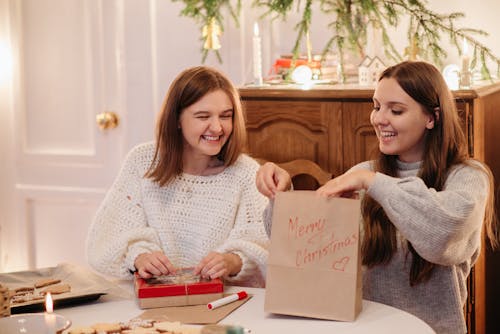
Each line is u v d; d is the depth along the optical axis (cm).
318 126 278
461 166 197
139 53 368
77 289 192
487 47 312
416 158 205
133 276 211
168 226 218
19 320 156
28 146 398
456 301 198
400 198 176
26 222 402
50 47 386
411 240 178
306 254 170
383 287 203
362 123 271
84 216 392
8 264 408
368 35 303
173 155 218
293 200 171
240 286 210
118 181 226
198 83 213
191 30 357
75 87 384
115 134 379
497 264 295
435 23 285
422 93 196
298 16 335
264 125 286
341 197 183
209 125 212
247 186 221
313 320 171
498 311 303
